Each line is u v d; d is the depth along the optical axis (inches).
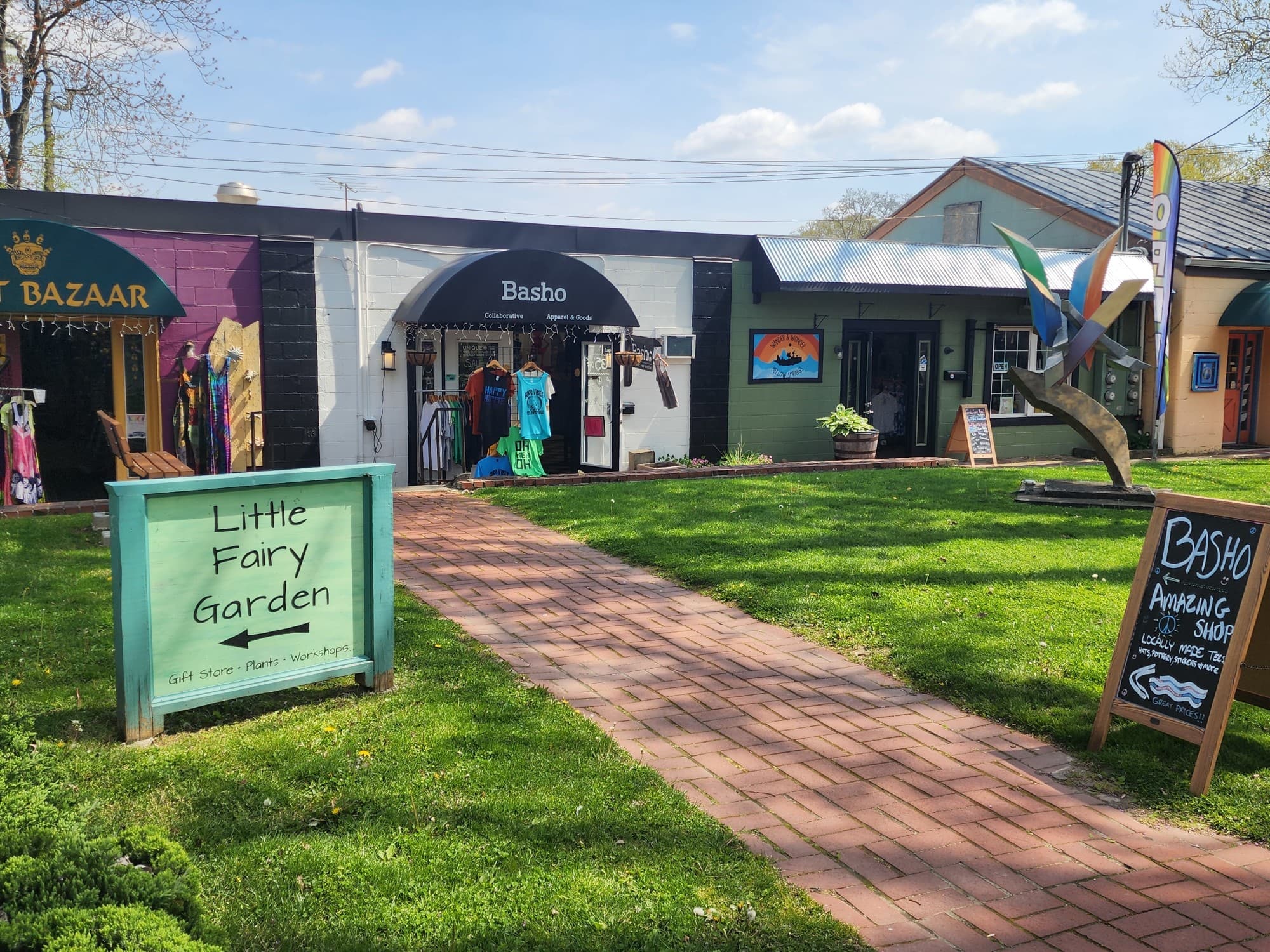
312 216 480.4
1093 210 748.6
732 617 275.7
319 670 197.3
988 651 237.9
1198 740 174.9
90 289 403.5
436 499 456.4
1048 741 195.6
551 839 145.0
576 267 500.4
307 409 487.8
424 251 508.1
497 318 482.3
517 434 506.0
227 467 466.3
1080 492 431.8
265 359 476.7
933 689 221.6
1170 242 582.9
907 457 657.0
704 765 178.4
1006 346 687.1
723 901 131.3
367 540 202.7
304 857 136.5
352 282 492.7
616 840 146.0
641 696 213.2
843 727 199.8
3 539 332.5
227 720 188.7
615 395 559.5
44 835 114.8
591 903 128.2
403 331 505.4
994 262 646.5
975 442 633.0
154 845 118.5
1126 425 722.2
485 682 212.1
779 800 165.3
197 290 460.8
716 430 598.5
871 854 148.6
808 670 233.6
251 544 187.6
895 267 611.2
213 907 124.3
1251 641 189.5
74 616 243.6
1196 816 165.5
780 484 482.6
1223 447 755.4
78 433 470.3
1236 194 887.1
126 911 99.7
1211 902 138.0
